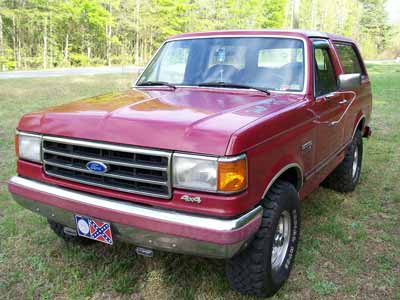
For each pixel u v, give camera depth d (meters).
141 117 2.53
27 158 2.95
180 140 2.30
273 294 2.94
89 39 42.94
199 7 46.91
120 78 20.89
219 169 2.22
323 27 63.69
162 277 3.12
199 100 3.10
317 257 3.45
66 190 2.74
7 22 39.06
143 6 43.72
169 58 4.05
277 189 2.76
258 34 3.74
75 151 2.66
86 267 3.26
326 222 4.11
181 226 2.29
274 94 3.35
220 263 3.30
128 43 45.72
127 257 3.39
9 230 3.84
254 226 2.41
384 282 3.10
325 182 5.01
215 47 3.83
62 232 3.46
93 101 3.18
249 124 2.43
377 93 15.67
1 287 2.99
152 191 2.41
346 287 3.03
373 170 5.89
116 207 2.48
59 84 17.41
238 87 3.48
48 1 38.84
